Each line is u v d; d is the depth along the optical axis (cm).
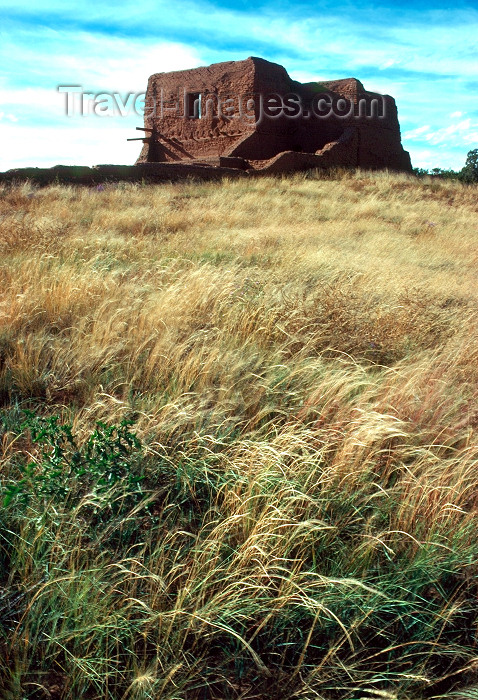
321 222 1764
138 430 364
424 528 306
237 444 365
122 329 532
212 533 281
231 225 1495
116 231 1185
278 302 624
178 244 1043
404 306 657
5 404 427
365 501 326
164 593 255
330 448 369
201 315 592
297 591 261
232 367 466
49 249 826
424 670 244
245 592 262
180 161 3453
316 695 228
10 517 291
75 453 315
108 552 281
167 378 459
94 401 410
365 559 284
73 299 593
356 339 559
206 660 243
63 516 282
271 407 408
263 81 3438
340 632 258
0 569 271
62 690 226
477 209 2495
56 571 260
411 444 385
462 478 331
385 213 2091
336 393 436
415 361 539
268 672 238
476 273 1202
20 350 468
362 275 822
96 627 233
